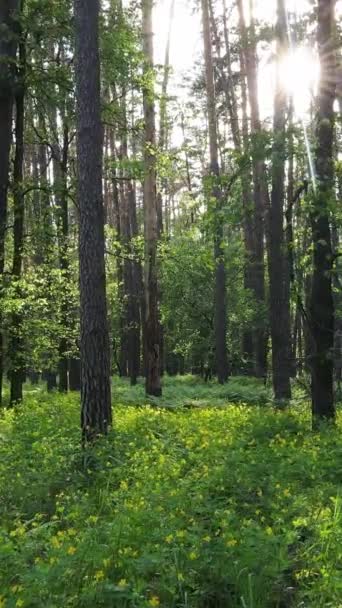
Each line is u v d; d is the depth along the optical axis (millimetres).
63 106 14922
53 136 19438
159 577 4430
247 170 10273
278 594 4352
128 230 32156
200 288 28016
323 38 10125
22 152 15195
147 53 16438
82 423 8758
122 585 3965
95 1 8977
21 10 14523
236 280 28500
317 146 9773
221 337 22984
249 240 27203
